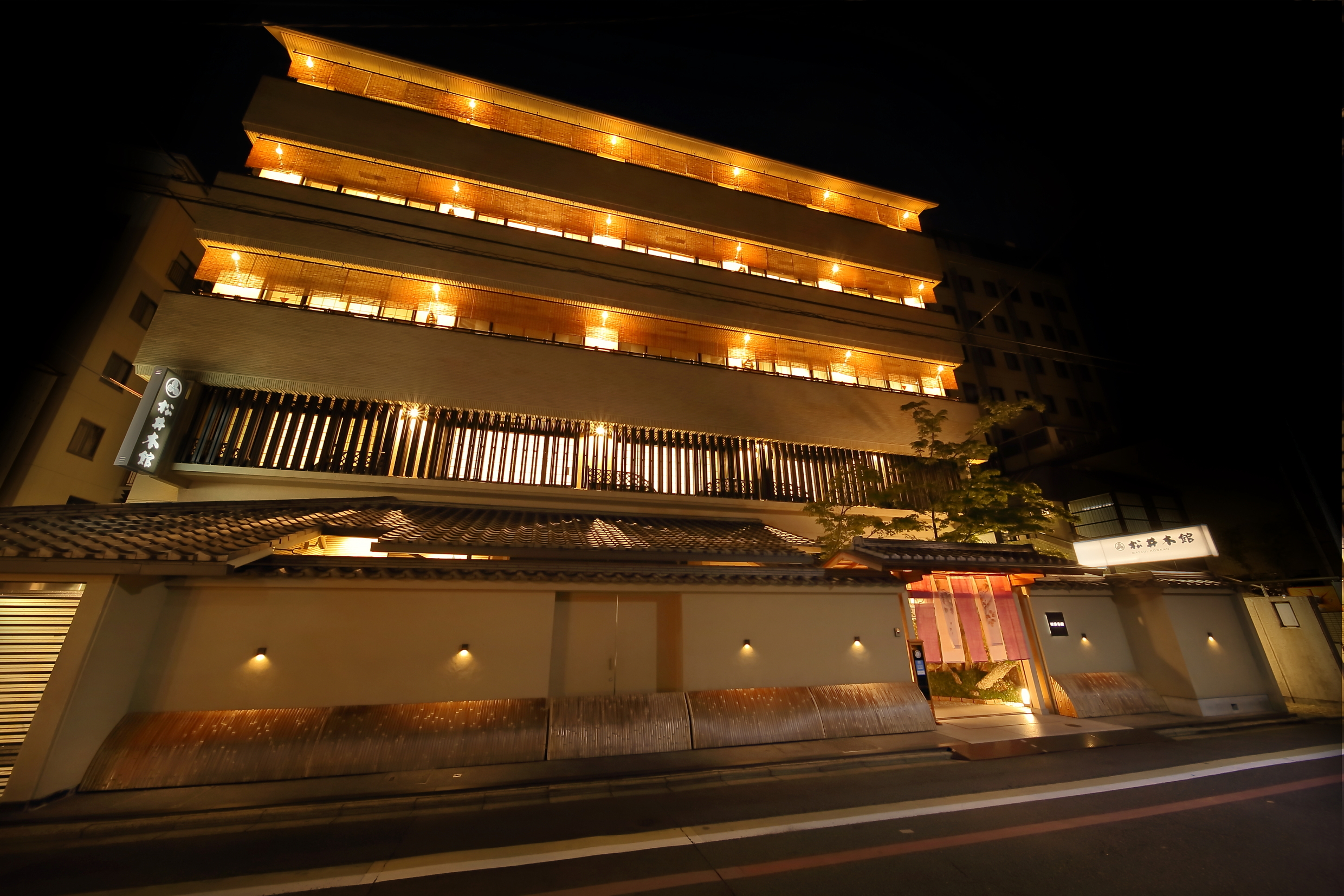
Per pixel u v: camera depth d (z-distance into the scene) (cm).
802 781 775
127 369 1919
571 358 1462
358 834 595
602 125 1798
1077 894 465
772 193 2022
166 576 806
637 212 1680
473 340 1392
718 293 1661
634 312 1577
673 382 1540
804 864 515
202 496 1162
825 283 1930
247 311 1238
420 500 1288
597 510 1413
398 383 1296
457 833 596
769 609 1072
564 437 1425
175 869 514
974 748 917
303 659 819
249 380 1203
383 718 810
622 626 1045
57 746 650
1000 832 588
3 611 687
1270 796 693
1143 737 992
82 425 1769
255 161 1391
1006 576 1273
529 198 1608
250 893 472
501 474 1346
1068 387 3312
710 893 464
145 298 1975
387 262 1356
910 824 611
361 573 847
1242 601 1377
